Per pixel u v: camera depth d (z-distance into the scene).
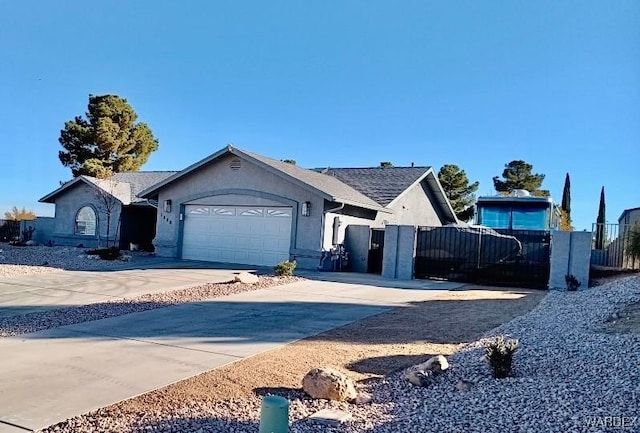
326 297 12.74
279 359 6.97
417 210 26.55
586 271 15.54
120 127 44.47
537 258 16.52
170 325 8.98
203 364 6.61
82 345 7.42
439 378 6.13
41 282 13.84
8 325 8.69
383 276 17.83
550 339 7.79
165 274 16.03
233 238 20.19
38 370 6.14
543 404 4.86
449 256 17.64
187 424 4.57
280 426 3.93
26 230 28.22
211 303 11.29
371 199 22.91
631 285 12.95
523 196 19.67
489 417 4.64
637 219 19.83
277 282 14.88
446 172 45.09
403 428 4.50
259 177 19.67
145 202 24.88
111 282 14.15
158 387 5.66
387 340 8.30
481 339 8.09
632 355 6.40
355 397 5.48
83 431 4.40
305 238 18.56
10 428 4.41
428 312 10.99
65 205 26.84
